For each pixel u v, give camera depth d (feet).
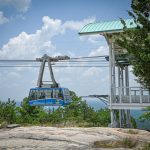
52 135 60.64
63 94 131.44
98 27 88.12
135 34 45.47
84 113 128.88
